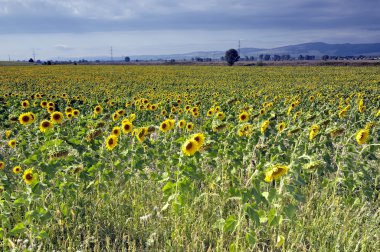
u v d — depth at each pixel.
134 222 5.50
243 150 6.81
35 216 4.69
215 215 5.55
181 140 5.76
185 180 5.13
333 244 4.84
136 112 12.83
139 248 5.02
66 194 5.56
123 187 6.57
